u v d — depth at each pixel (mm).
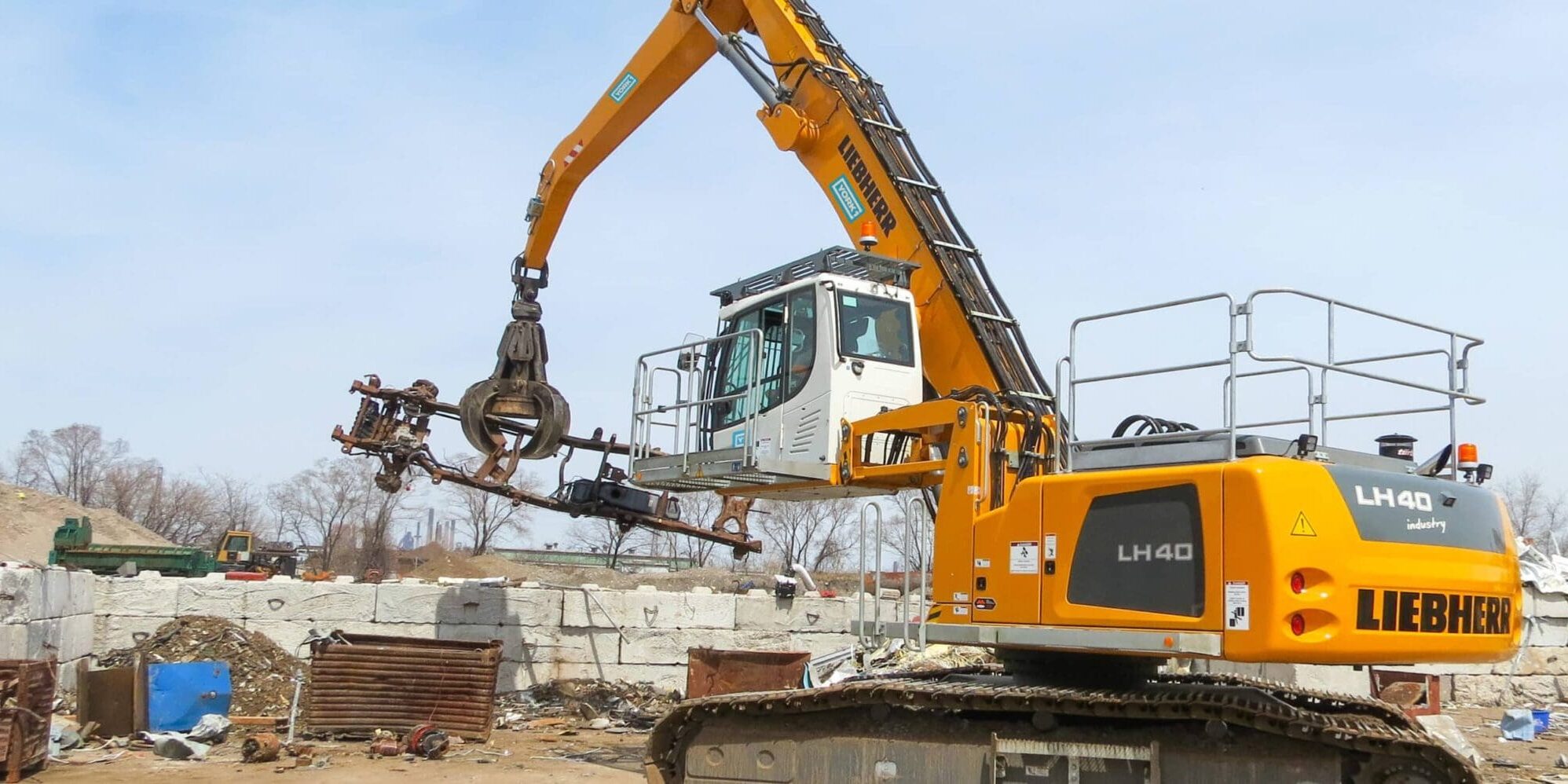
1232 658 7031
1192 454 7641
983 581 8422
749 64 13336
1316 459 7621
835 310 10609
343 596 16672
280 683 15289
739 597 18250
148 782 11070
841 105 12383
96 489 78000
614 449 15461
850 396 10500
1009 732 8102
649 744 9234
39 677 11383
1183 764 7664
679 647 17844
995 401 9344
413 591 16906
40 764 11383
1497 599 7871
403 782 11477
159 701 13336
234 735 13719
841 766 8594
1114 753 7762
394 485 15250
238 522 77000
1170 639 7293
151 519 74625
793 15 13031
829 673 16016
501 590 17250
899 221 11812
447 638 16922
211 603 16234
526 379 15273
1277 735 7449
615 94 15180
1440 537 7543
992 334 11172
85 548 28844
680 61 14500
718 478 11195
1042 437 9141
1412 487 7523
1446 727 15750
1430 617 7320
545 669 17234
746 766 8906
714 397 11953
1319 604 6914
